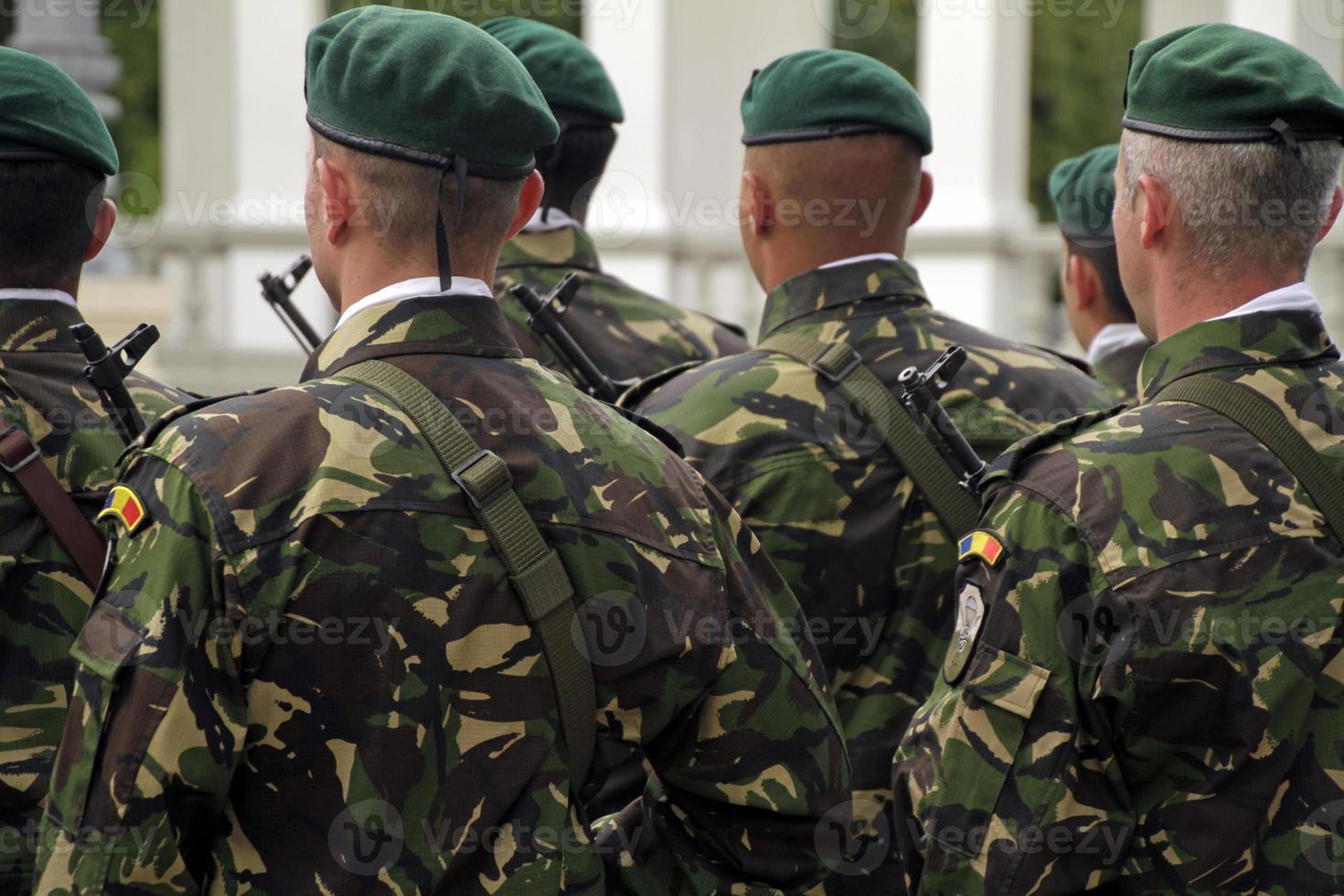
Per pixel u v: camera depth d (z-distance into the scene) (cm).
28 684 377
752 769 309
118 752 263
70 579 383
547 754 287
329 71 301
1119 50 3894
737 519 332
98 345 381
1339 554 310
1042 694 310
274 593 271
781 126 467
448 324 300
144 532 274
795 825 313
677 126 1953
